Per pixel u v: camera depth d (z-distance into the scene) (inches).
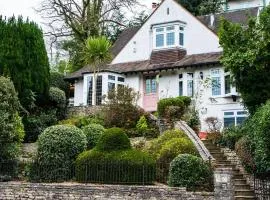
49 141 916.6
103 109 1264.8
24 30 1255.5
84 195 821.2
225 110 1376.7
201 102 1385.3
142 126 1189.7
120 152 868.6
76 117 1316.4
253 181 852.6
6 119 929.5
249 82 994.1
